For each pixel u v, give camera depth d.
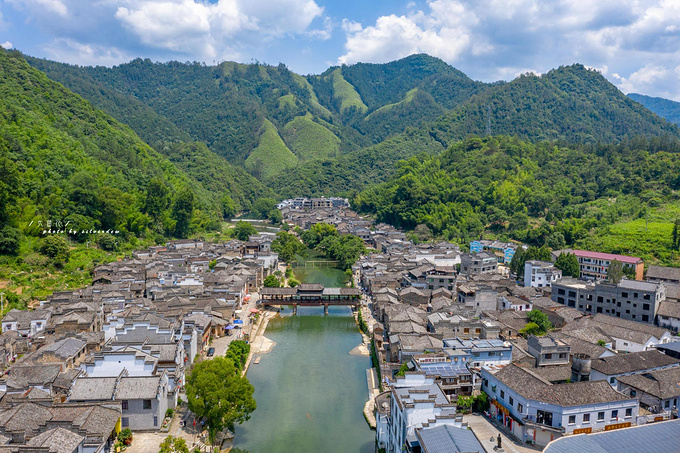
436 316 144.50
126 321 124.88
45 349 110.31
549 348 114.81
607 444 82.62
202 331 133.75
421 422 77.75
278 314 187.75
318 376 129.88
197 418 97.00
